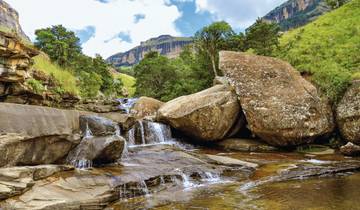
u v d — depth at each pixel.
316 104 19.30
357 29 30.56
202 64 40.16
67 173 10.50
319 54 27.28
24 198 8.20
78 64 35.00
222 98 20.23
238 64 21.39
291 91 19.77
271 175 12.98
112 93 58.69
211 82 38.56
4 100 13.14
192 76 41.41
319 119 18.94
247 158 16.48
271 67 21.34
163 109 21.50
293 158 16.50
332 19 37.16
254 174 13.36
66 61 31.42
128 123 17.67
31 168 9.33
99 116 15.99
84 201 8.86
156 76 54.38
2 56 12.15
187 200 9.83
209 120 19.61
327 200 9.42
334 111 19.78
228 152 18.77
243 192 10.68
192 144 21.28
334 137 19.66
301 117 18.64
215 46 38.75
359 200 9.31
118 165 12.67
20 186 8.38
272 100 19.31
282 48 35.09
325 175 13.06
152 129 20.00
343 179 12.20
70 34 34.28
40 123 11.45
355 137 17.92
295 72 21.72
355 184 11.29
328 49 28.03
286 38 38.78
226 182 12.30
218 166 14.11
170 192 10.84
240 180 12.59
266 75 20.67
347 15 36.28
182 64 57.53
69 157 12.23
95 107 20.02
